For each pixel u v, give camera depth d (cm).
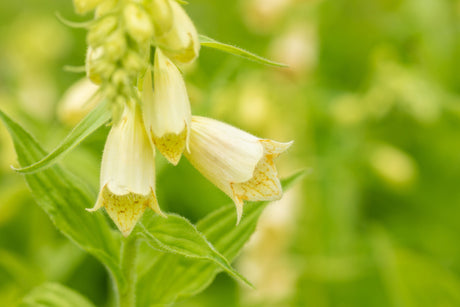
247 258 78
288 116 79
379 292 77
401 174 85
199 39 45
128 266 49
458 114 88
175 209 89
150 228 46
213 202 88
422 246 85
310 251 79
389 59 90
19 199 81
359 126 87
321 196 80
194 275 51
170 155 44
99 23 42
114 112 41
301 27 81
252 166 46
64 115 61
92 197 50
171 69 45
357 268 76
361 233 86
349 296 77
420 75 89
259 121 75
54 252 80
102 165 45
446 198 90
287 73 78
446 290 69
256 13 83
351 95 88
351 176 83
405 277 70
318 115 84
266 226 73
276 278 75
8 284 68
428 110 85
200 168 46
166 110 44
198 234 46
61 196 49
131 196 45
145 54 43
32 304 52
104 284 84
